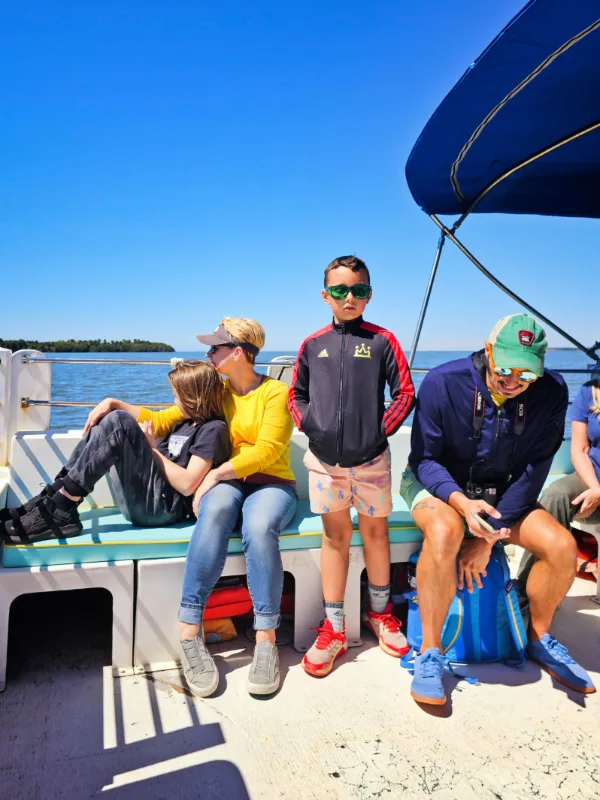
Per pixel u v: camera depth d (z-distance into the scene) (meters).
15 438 2.81
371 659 2.47
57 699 2.14
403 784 1.75
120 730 1.98
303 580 2.52
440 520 2.25
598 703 2.16
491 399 2.26
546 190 3.22
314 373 2.36
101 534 2.38
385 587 2.57
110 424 2.32
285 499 2.49
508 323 2.11
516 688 2.25
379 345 2.34
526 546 2.34
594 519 2.90
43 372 3.38
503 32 1.97
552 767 1.83
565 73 2.22
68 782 1.74
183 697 2.17
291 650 2.55
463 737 1.97
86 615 2.84
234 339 2.60
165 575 2.35
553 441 2.30
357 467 2.38
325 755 1.87
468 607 2.41
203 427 2.58
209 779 1.76
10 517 2.33
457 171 2.97
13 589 2.21
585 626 2.75
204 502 2.38
